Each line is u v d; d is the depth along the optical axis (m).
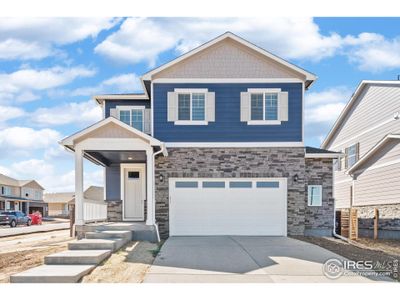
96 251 10.28
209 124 15.48
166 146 15.38
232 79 15.62
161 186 15.28
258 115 15.57
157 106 15.59
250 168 15.34
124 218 17.14
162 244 12.84
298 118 15.50
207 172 15.31
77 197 13.41
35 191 63.47
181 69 15.67
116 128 13.61
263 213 15.30
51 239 15.59
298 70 15.48
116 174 17.42
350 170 23.59
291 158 15.38
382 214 19.45
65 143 13.41
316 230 15.61
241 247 12.23
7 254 11.32
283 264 9.81
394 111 19.66
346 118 26.27
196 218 15.25
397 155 18.59
